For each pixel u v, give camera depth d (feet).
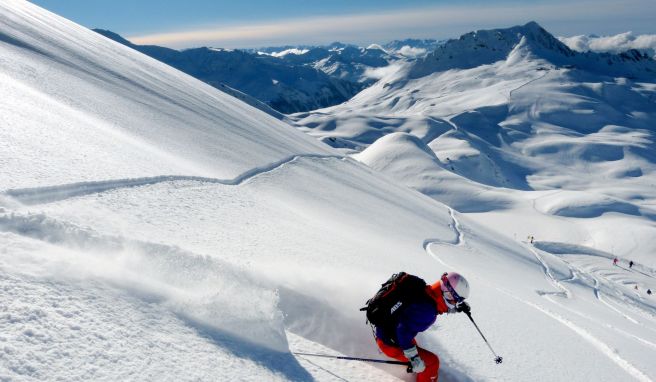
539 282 75.66
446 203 365.81
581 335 28.25
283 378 10.39
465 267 51.37
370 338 15.46
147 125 57.52
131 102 68.33
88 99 55.16
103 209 18.54
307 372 11.30
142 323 9.86
